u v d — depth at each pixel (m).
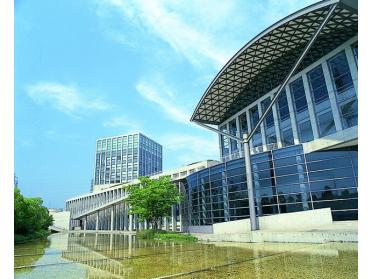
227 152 46.59
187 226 41.19
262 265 10.88
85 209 99.56
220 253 15.62
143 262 13.30
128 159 129.88
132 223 70.81
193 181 40.78
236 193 32.44
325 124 29.83
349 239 17.38
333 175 26.36
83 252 19.73
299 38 32.19
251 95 42.03
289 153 29.19
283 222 24.33
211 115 47.41
